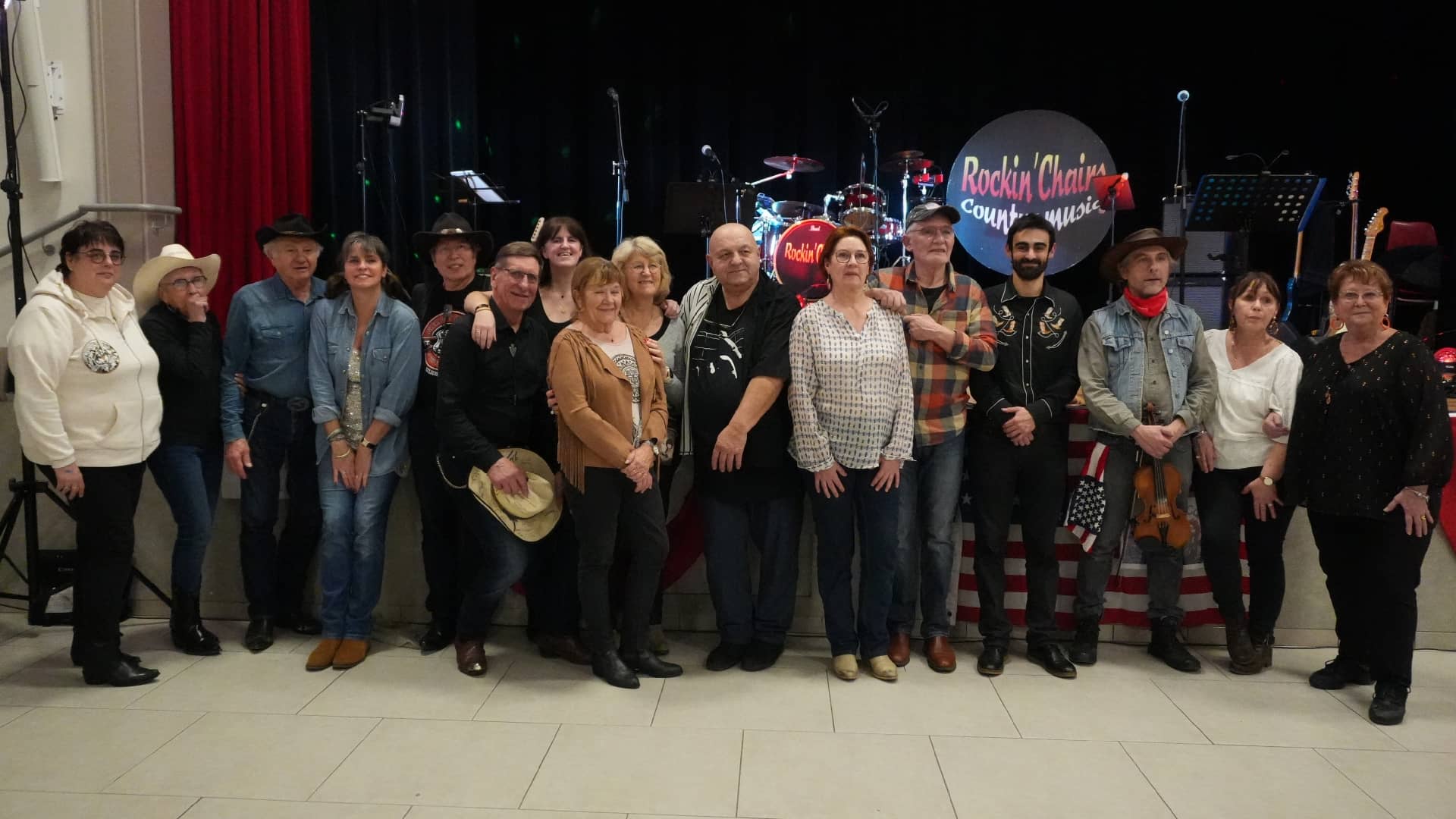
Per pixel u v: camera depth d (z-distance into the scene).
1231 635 3.14
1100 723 2.72
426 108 6.45
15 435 3.66
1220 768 2.45
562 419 2.80
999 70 7.38
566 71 7.23
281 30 5.26
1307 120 7.13
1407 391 2.74
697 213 5.32
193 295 3.11
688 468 3.37
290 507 3.37
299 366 3.28
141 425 2.94
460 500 2.95
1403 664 2.77
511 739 2.57
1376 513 2.78
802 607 3.44
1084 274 7.41
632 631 3.02
